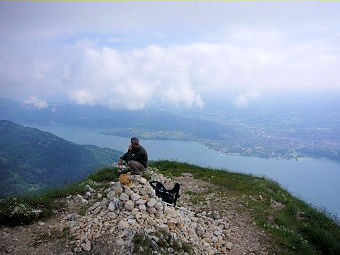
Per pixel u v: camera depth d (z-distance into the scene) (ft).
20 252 36.94
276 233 47.88
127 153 52.54
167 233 37.35
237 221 50.85
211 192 63.16
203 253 38.50
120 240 35.17
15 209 45.16
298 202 66.23
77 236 38.52
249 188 67.10
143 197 42.19
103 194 54.13
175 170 79.97
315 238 50.29
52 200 53.11
